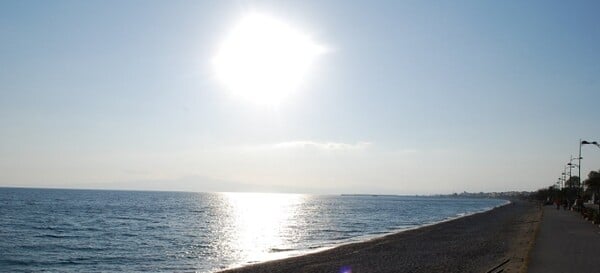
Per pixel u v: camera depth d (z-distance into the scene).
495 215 86.12
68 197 164.38
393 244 38.94
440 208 151.50
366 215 99.38
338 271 25.47
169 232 53.53
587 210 59.50
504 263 22.75
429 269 24.70
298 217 89.56
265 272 25.83
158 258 34.22
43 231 51.22
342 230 60.97
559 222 49.06
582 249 26.03
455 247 35.44
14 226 55.34
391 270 25.06
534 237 32.75
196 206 127.12
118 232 52.28
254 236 51.81
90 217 74.06
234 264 31.42
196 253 37.00
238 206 141.50
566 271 19.12
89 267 30.39
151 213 88.88
